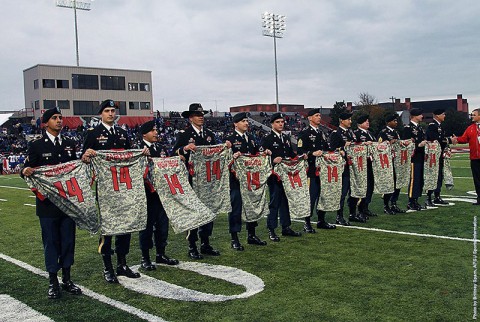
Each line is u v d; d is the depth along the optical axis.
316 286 5.41
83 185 5.60
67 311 4.91
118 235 6.03
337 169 8.84
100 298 5.30
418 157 10.35
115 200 5.98
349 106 58.78
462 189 14.05
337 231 8.52
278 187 8.07
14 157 32.41
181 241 8.30
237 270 6.23
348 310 4.64
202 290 5.45
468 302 4.77
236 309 4.78
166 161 6.68
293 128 44.44
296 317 4.50
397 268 6.01
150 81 51.84
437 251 6.79
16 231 9.77
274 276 5.86
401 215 9.93
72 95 46.91
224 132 42.66
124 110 50.25
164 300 5.14
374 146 9.70
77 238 8.91
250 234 7.82
